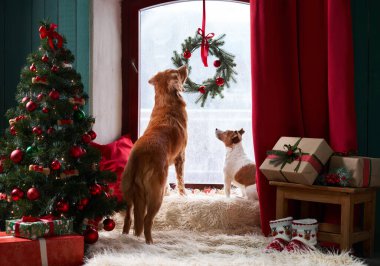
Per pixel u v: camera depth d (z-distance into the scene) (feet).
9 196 10.05
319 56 11.57
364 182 10.33
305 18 11.60
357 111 12.08
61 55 10.35
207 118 13.73
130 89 13.98
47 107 9.97
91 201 10.25
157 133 11.00
